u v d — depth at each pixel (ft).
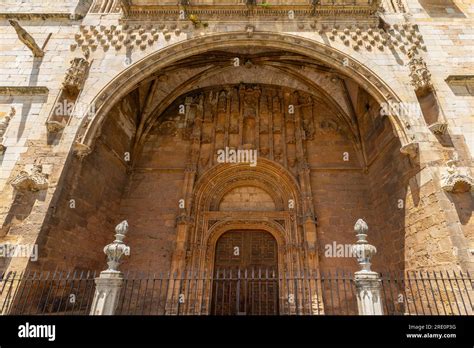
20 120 35.22
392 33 40.63
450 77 36.60
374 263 41.47
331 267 41.60
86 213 36.99
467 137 33.30
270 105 53.67
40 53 39.65
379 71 37.47
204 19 41.75
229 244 45.14
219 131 51.44
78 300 34.40
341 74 47.83
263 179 48.65
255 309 40.47
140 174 49.01
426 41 40.16
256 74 53.11
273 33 40.16
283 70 51.49
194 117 53.47
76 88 36.50
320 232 43.98
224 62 49.90
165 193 47.50
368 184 46.73
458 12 43.06
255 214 45.37
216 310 40.40
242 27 40.96
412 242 33.83
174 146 51.55
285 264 42.27
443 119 33.12
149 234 44.55
